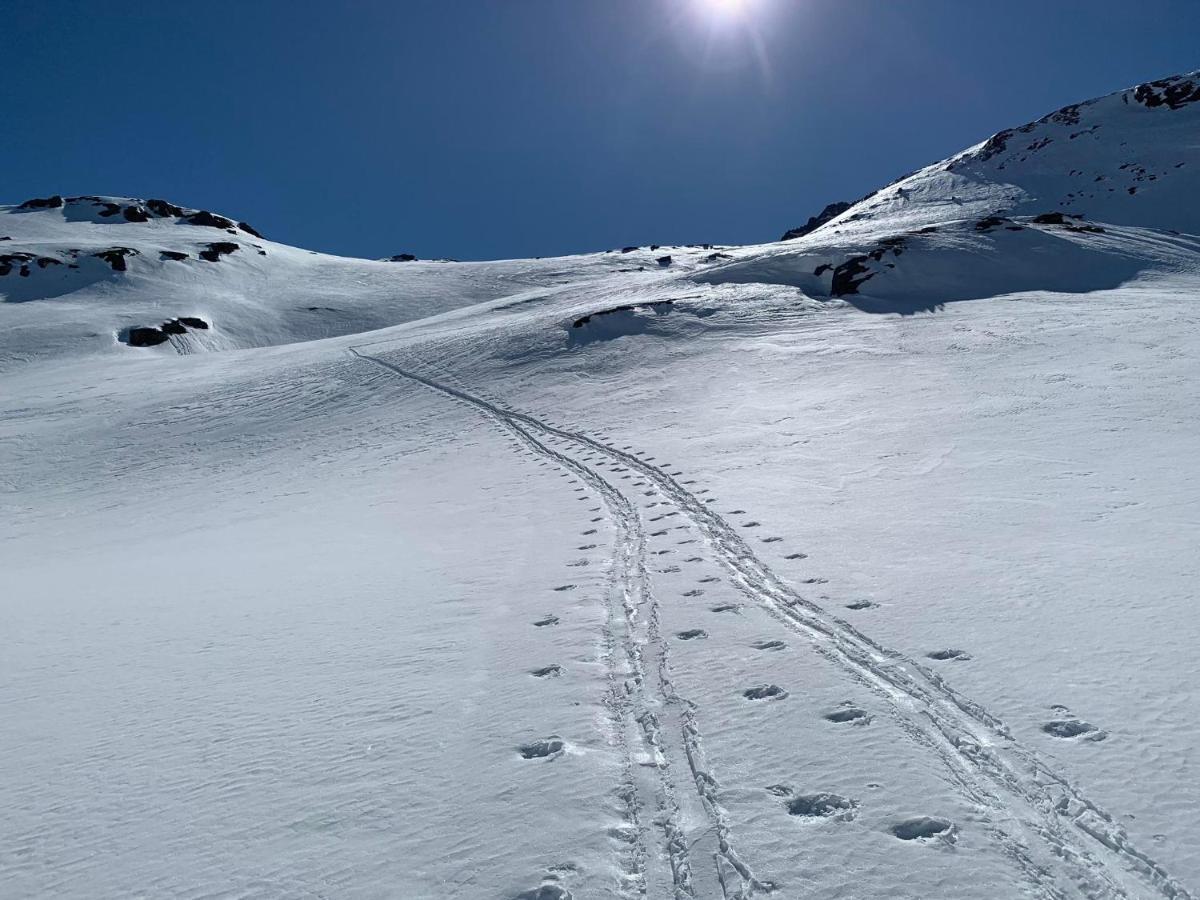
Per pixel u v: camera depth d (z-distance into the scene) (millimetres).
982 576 7551
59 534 22062
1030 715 4730
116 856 4062
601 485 16484
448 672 6418
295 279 109000
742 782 4258
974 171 106625
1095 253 44000
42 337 73688
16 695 7039
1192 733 4344
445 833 3988
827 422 19453
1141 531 8539
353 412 33688
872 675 5566
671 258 111375
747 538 10266
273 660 7320
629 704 5434
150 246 113000
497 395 31859
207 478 27359
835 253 45906
